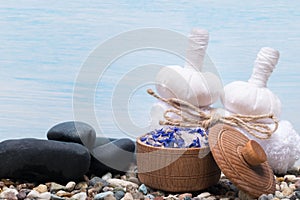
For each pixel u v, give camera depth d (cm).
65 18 836
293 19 835
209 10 835
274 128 643
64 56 844
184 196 546
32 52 844
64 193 558
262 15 835
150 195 553
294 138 653
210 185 575
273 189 562
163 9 836
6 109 845
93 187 575
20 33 839
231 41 838
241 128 629
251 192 535
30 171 588
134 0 833
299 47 841
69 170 583
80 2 832
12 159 582
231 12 834
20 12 835
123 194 554
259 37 838
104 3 833
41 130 845
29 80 845
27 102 845
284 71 845
